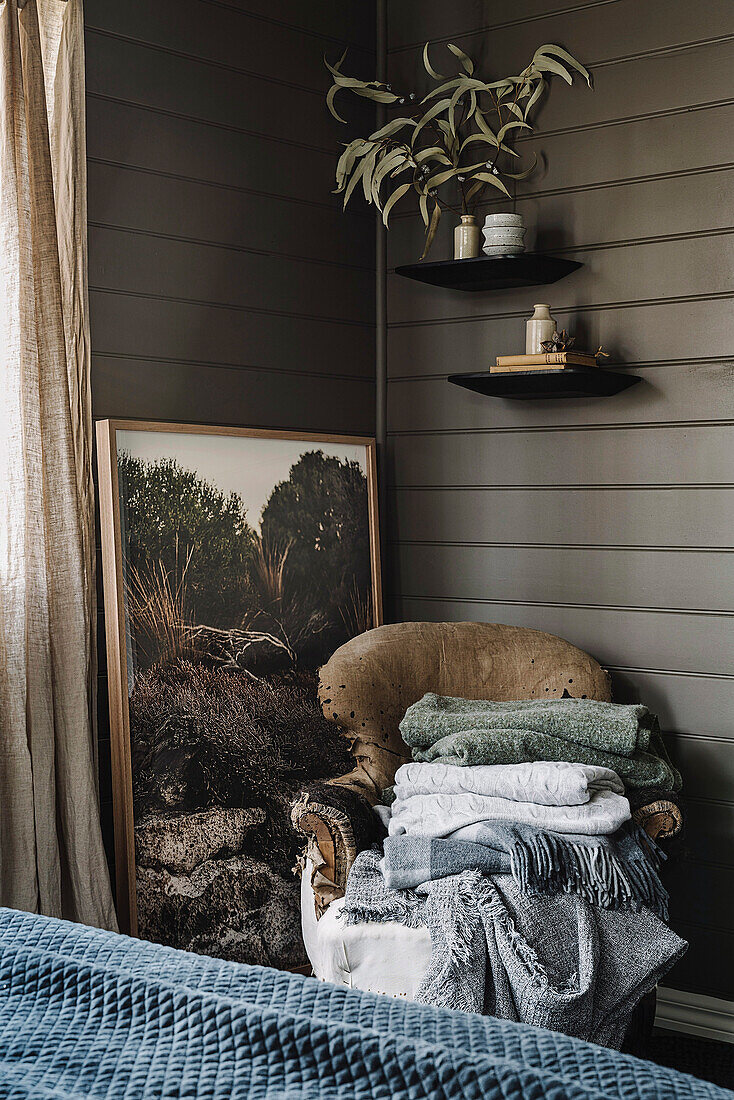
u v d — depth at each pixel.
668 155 2.77
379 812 2.35
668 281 2.78
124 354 2.71
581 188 2.90
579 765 2.22
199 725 2.67
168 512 2.68
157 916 2.56
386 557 3.26
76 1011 0.99
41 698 2.35
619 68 2.82
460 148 3.06
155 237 2.76
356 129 3.20
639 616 2.86
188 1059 0.90
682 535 2.79
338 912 2.13
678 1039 2.70
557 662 2.73
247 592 2.81
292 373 3.07
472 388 2.90
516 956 1.94
